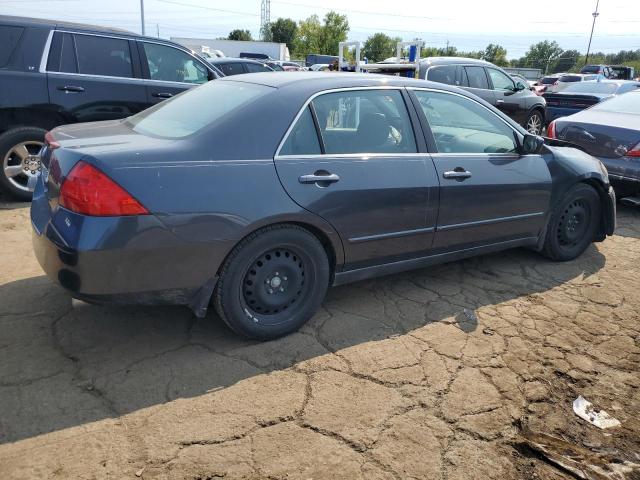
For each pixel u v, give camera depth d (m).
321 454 2.29
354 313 3.58
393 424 2.50
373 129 3.40
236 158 2.83
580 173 4.45
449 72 9.55
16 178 5.70
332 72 3.63
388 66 9.64
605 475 2.28
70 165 2.58
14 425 2.35
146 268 2.63
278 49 40.94
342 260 3.31
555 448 2.43
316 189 3.04
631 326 3.60
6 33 5.40
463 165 3.75
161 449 2.26
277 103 3.05
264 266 3.01
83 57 5.80
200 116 3.08
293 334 3.25
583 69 31.88
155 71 6.30
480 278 4.30
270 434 2.39
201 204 2.69
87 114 5.82
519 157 4.15
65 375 2.72
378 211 3.32
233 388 2.70
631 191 6.02
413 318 3.55
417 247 3.64
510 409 2.68
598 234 4.93
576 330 3.51
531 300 3.93
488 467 2.29
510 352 3.19
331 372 2.88
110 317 3.32
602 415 2.69
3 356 2.85
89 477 2.10
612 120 6.31
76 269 2.53
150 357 2.93
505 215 4.06
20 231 4.79
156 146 2.74
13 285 3.67
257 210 2.84
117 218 2.51
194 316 3.40
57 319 3.26
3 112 5.40
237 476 2.14
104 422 2.40
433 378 2.88
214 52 22.98
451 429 2.50
